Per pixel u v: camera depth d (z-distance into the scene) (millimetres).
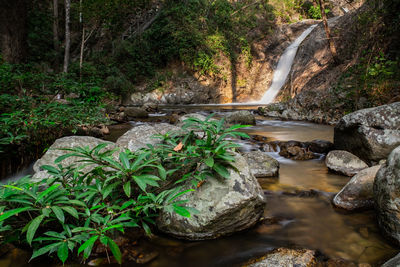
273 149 4414
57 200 1560
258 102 15750
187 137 2225
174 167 2176
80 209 1623
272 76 16438
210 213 1765
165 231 1843
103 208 1784
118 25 12047
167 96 14477
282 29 17688
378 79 6125
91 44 16469
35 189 1572
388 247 1680
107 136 4801
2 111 3498
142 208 1709
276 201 2469
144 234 1831
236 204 1789
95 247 1605
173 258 1622
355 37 9141
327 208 2305
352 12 10812
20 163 2969
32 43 11836
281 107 9016
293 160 3916
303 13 19656
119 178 1798
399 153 1704
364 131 3264
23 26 7480
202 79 15180
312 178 3107
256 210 1969
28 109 3492
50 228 1627
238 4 18297
